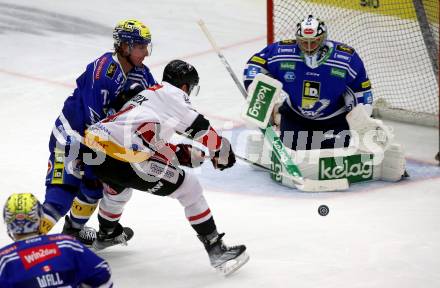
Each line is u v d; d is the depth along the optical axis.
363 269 12.88
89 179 12.89
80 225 13.30
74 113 12.71
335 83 17.47
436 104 24.89
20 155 18.92
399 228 14.74
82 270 8.76
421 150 20.41
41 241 8.69
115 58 12.57
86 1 35.84
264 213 15.55
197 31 33.03
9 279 8.41
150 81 13.14
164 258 13.40
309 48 16.91
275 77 17.97
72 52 28.84
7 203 9.08
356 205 16.06
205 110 23.52
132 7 35.69
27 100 23.55
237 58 29.62
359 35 30.83
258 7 37.28
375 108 23.45
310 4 31.81
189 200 12.35
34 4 34.56
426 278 12.54
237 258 12.48
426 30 21.75
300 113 18.47
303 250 13.66
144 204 16.05
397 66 28.47
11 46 28.94
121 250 13.75
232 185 17.42
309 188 16.89
